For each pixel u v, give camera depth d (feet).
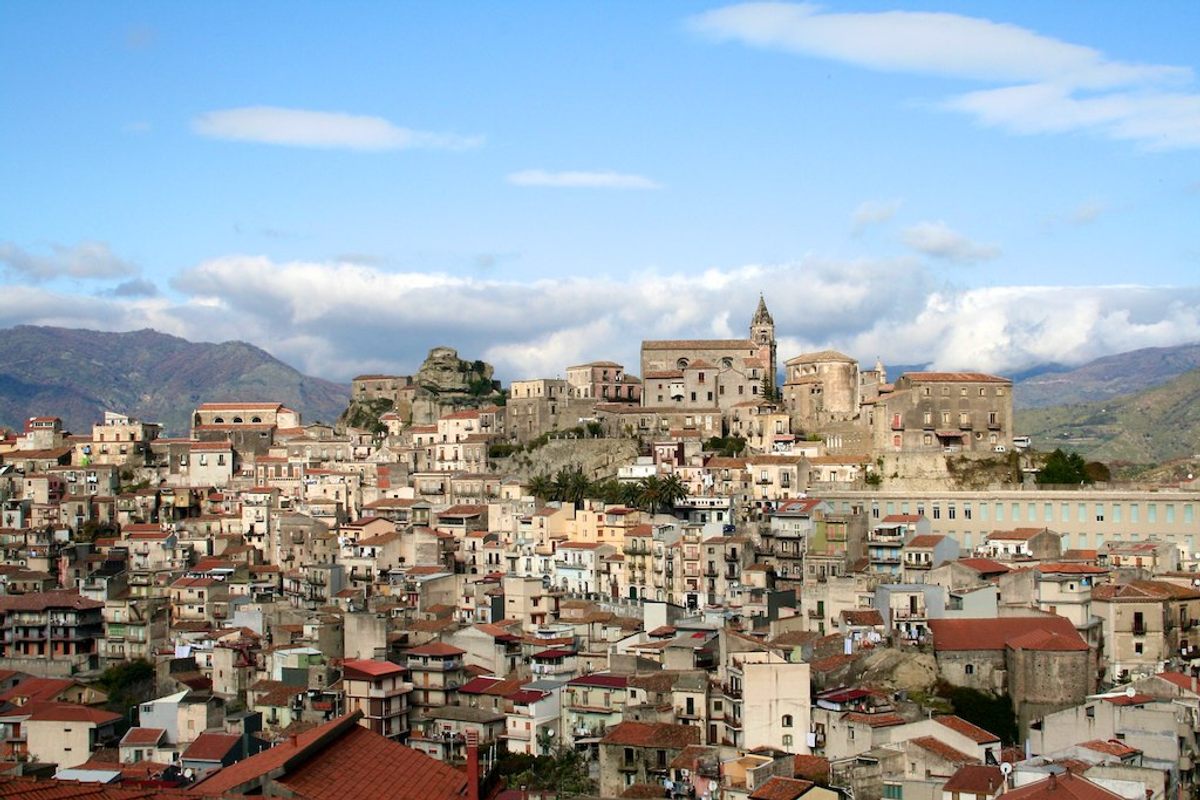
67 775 606.96
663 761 613.52
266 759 283.38
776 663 638.94
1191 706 593.83
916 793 511.40
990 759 561.84
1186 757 554.87
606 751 620.90
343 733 285.02
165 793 253.24
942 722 597.11
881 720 596.29
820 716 625.00
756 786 536.83
